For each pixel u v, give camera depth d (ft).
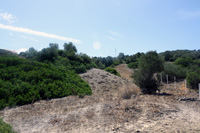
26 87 28.84
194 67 52.90
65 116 19.08
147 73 34.06
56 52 56.03
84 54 69.97
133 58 150.20
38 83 31.63
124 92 29.25
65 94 32.07
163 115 17.63
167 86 42.06
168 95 29.63
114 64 147.23
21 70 34.27
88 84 43.68
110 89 43.47
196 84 36.55
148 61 33.96
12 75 31.68
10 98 25.46
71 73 46.24
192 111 19.27
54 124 16.92
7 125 12.98
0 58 37.40
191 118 16.62
